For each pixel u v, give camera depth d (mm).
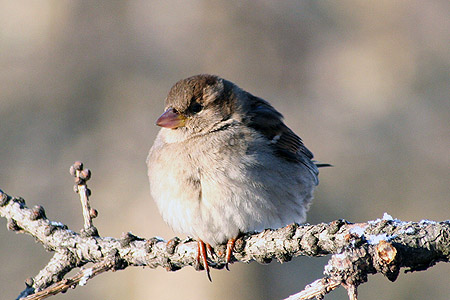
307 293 4684
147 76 13992
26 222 6531
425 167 13812
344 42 14859
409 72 14898
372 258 4574
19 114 13781
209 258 6660
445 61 14930
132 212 12422
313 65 14578
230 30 14281
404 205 13414
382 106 14461
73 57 14180
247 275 12305
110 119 13648
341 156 13672
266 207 6762
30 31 14367
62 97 13906
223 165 6703
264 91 14070
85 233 6379
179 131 7059
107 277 12242
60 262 6363
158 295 12000
